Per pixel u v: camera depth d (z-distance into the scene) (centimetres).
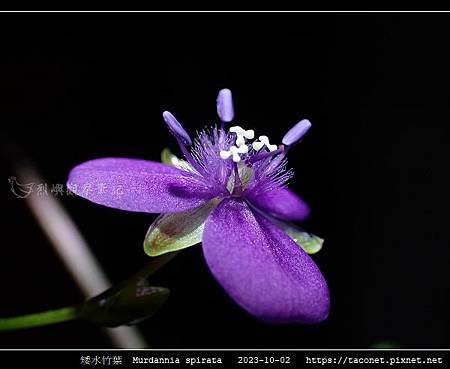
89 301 5
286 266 5
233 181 5
